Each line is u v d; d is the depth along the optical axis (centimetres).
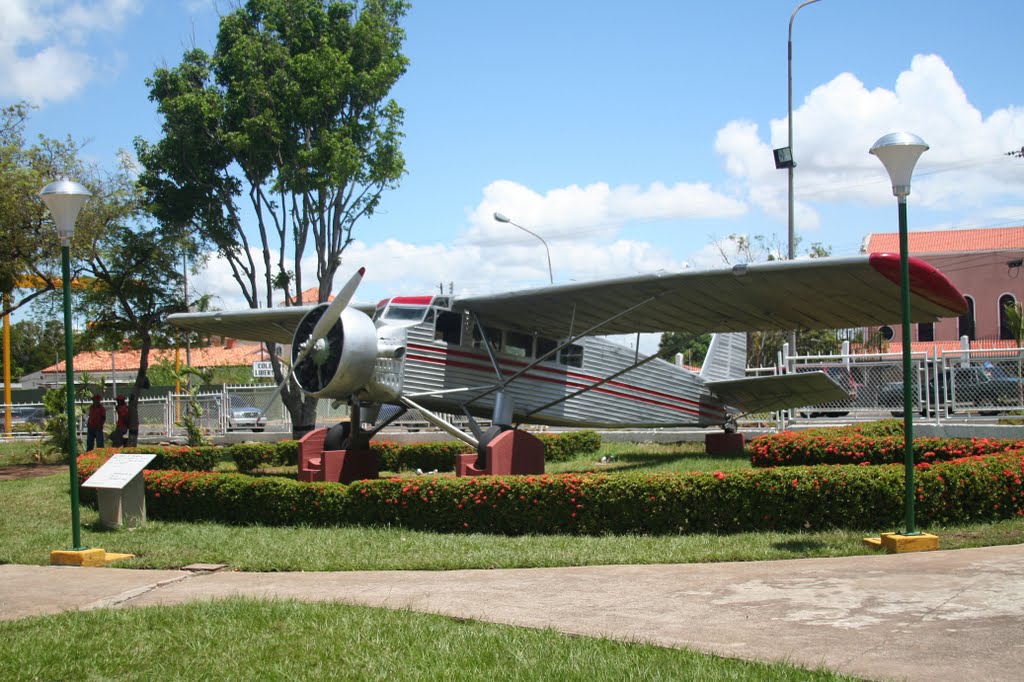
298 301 2558
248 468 1869
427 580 759
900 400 1798
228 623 607
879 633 525
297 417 2455
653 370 1775
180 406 2728
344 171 2392
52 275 2264
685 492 936
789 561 759
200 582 800
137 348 2647
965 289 4062
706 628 559
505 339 1504
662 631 558
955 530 861
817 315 1284
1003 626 521
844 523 897
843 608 584
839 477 900
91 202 2241
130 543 1002
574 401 1625
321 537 987
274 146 2447
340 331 1257
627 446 2020
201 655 544
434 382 1377
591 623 586
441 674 488
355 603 669
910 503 797
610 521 957
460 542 927
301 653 538
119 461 1119
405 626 585
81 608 702
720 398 1888
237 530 1063
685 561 786
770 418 2209
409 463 1803
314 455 1437
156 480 1184
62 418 2262
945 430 1584
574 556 821
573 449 1902
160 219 2489
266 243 2580
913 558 736
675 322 1426
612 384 1695
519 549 871
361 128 2525
